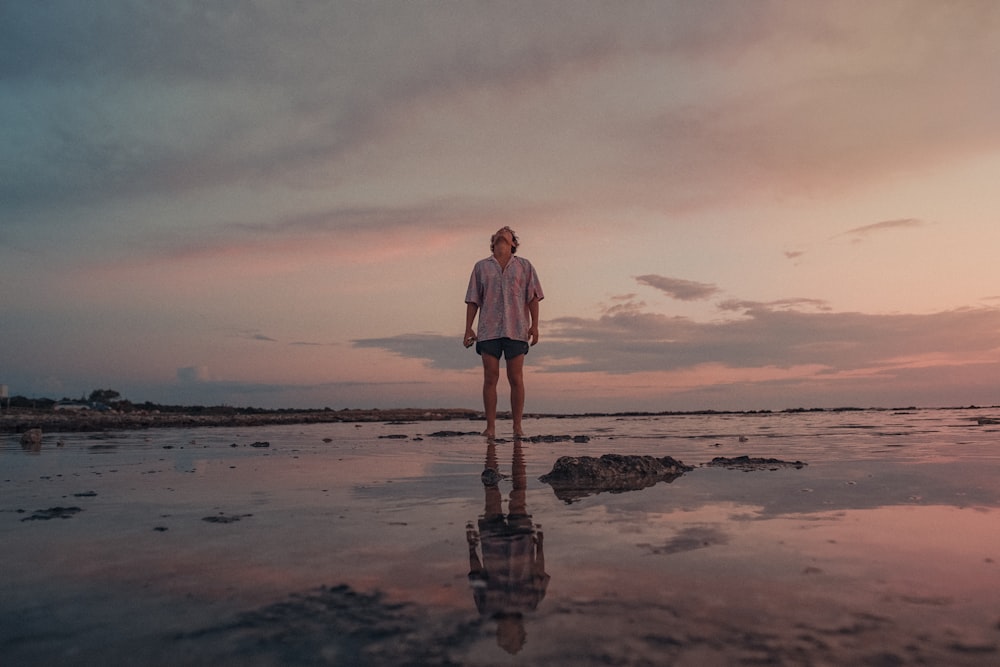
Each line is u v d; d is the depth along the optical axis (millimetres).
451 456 4605
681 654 1013
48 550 1783
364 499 2643
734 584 1372
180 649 1067
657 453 4586
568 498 2600
